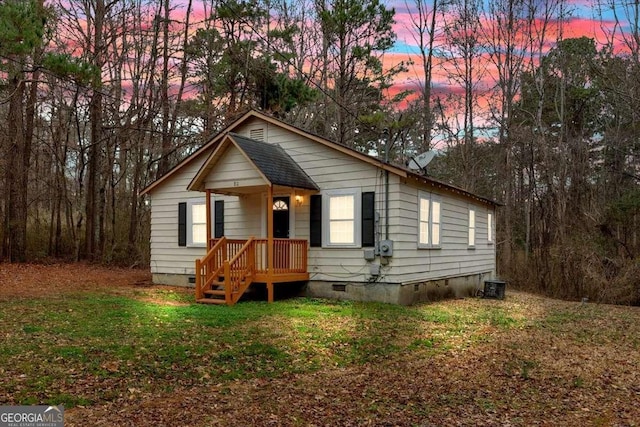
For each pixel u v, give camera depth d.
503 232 29.19
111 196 27.38
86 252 24.17
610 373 7.71
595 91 27.95
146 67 26.14
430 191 15.38
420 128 30.69
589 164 26.02
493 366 7.85
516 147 29.72
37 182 25.97
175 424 5.13
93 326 9.39
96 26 23.12
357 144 31.48
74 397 5.67
